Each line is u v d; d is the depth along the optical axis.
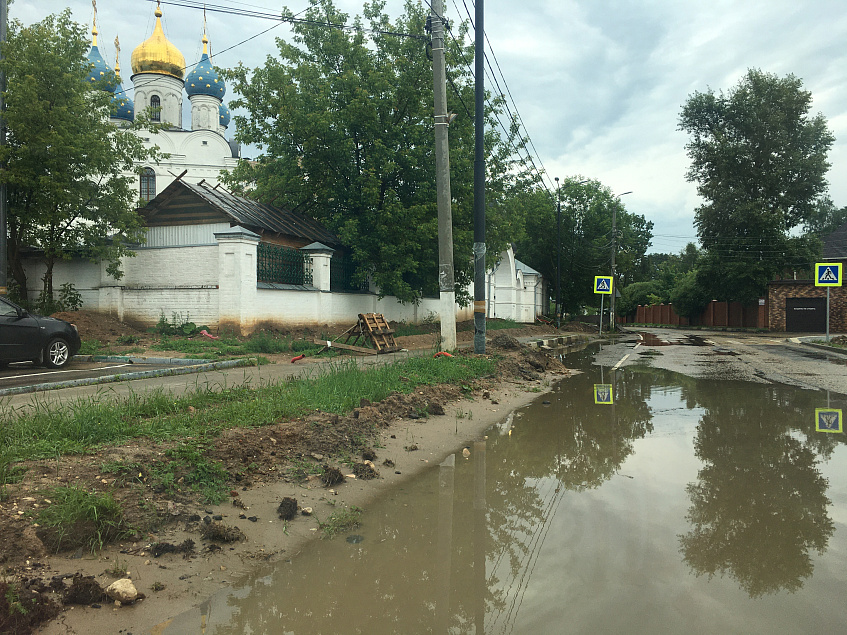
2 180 12.98
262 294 15.77
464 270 21.89
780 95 40.59
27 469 3.94
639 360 16.61
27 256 17.39
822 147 41.75
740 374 12.75
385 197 19.12
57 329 10.95
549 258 45.53
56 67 13.76
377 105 18.41
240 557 3.40
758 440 6.38
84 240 15.62
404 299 20.69
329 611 2.84
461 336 22.30
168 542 3.42
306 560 3.41
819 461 5.48
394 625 2.70
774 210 40.12
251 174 22.11
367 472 5.00
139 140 16.50
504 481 4.95
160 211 16.86
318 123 17.70
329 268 18.53
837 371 13.03
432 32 13.01
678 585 3.01
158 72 40.44
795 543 3.55
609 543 3.58
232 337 14.72
